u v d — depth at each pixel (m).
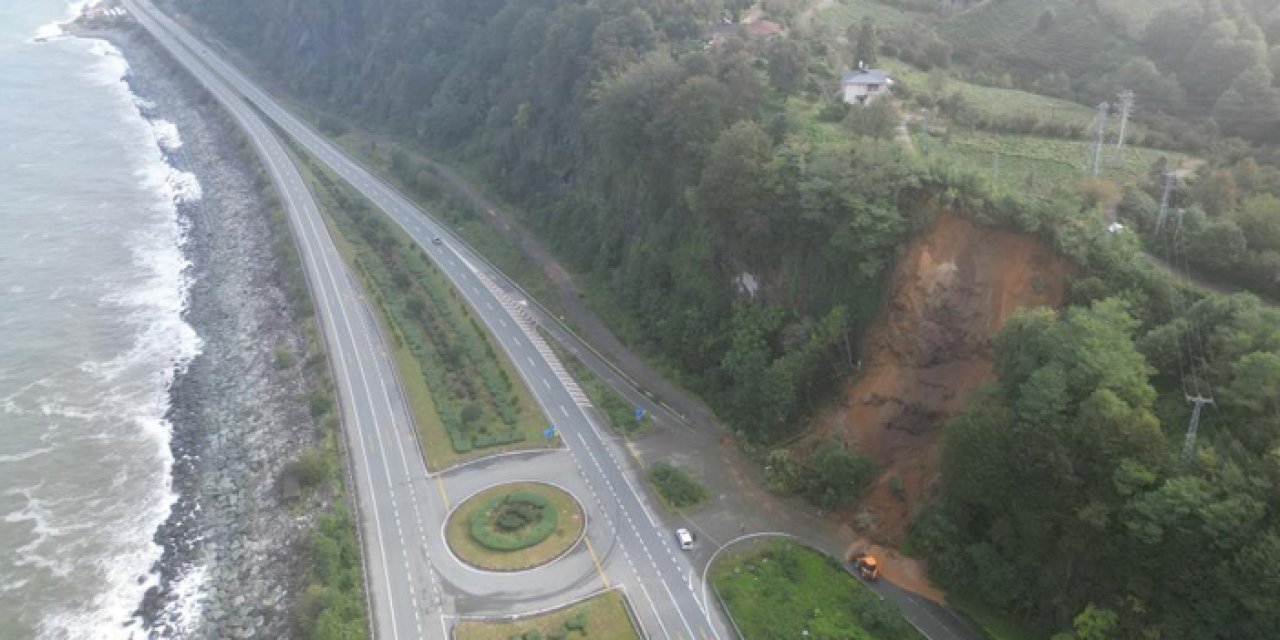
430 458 94.31
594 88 136.75
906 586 76.62
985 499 72.19
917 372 85.69
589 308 125.38
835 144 98.06
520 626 73.06
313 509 89.06
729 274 107.19
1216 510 59.47
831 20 151.75
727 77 115.81
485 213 157.00
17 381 116.06
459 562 80.00
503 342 116.94
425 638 71.94
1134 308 74.94
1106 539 65.31
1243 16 114.62
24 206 169.38
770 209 97.56
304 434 101.75
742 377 96.44
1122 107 103.25
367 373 110.31
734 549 81.50
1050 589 69.44
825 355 92.19
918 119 112.88
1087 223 80.62
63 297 137.62
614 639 71.88
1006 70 131.75
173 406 111.00
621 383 107.88
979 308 84.00
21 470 99.88
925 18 152.00
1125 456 64.75
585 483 90.38
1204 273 79.06
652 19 149.00
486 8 196.88
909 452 84.75
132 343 125.69
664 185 119.38
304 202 162.12
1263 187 87.81
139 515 93.19
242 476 97.44
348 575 77.94
